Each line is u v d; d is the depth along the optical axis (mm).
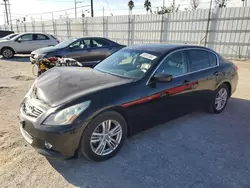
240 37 12523
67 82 2850
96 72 3350
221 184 2312
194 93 3662
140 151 2902
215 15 13242
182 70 3496
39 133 2314
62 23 25734
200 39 14211
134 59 3432
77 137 2359
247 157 2822
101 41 9148
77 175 2396
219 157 2811
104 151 2664
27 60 12172
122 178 2371
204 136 3367
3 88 5773
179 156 2811
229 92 4531
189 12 14375
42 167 2508
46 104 2455
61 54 8141
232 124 3834
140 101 2855
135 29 18016
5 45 12570
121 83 2822
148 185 2277
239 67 10234
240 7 12164
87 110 2393
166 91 3158
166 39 16047
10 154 2736
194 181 2352
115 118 2668
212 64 4098
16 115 3984
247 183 2336
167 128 3621
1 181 2264
